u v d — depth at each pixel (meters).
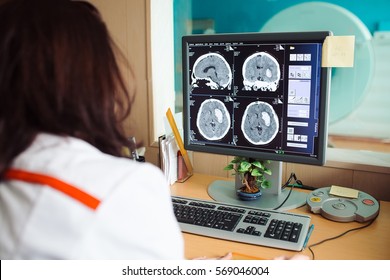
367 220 1.21
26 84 0.62
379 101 1.47
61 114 0.65
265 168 1.38
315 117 1.25
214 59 1.35
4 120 0.63
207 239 1.14
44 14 0.64
